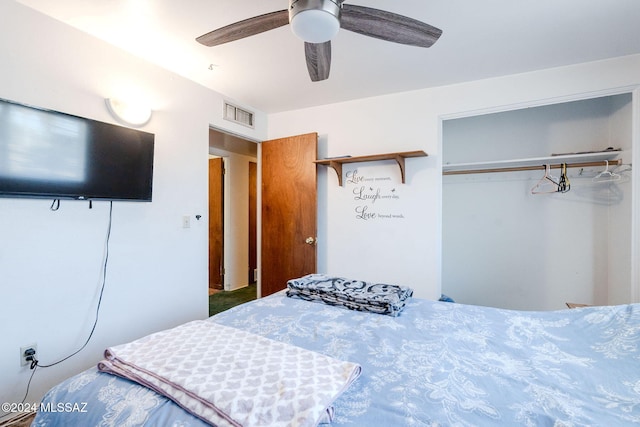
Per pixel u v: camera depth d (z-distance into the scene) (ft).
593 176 8.30
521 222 9.21
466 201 9.89
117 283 6.16
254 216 15.26
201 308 7.98
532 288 9.08
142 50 6.36
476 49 6.23
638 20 5.21
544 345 3.58
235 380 2.61
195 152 7.84
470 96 7.79
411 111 8.45
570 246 8.61
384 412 2.41
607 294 8.09
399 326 4.19
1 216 4.64
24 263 4.88
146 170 6.47
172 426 2.23
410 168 8.46
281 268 10.09
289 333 3.95
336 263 9.48
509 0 4.76
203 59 6.73
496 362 3.20
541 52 6.34
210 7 5.00
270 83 7.98
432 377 2.92
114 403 2.50
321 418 2.23
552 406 2.43
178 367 2.80
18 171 4.64
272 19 4.13
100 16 5.22
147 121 6.70
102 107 5.93
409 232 8.48
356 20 4.04
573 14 5.08
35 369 5.01
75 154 5.32
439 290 8.23
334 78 7.68
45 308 5.12
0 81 4.62
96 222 5.81
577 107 8.50
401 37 4.41
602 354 3.29
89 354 5.71
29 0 4.77
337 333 3.95
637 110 6.41
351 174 9.26
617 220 7.60
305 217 9.61
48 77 5.16
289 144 9.86
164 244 7.07
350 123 9.27
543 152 8.89
